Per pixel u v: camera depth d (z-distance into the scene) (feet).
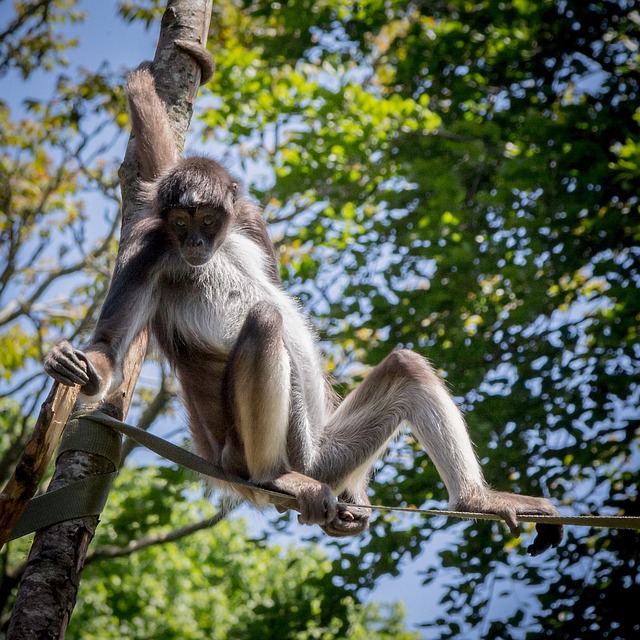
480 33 52.65
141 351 22.34
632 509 39.50
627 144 44.16
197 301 24.34
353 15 53.72
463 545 40.78
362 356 45.75
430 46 52.29
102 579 73.05
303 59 53.83
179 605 74.43
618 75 48.47
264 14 53.67
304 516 21.31
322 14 52.49
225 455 23.16
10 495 16.06
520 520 17.38
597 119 45.03
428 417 23.12
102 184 51.49
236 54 51.13
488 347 42.98
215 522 26.76
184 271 24.21
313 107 49.93
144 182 24.75
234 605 78.48
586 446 40.65
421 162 44.42
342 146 47.29
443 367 42.09
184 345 24.29
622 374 40.01
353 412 24.68
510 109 49.49
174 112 25.61
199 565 78.13
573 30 50.98
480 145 45.16
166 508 47.50
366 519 23.29
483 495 21.62
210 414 24.32
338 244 50.03
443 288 44.29
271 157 53.78
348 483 24.32
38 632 16.85
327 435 24.61
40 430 16.39
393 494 41.24
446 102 54.75
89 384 17.99
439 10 54.75
